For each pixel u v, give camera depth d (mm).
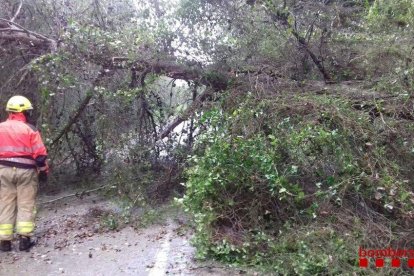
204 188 4391
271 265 3938
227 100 6016
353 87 5910
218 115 5336
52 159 6789
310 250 3826
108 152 6754
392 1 6301
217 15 6789
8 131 4906
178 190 6379
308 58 6602
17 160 4859
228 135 4938
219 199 4535
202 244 4289
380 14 6457
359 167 4477
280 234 4215
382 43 5988
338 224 4121
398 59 5766
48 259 4570
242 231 4387
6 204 4867
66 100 6883
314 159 4539
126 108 6668
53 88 6109
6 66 6809
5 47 6633
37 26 7156
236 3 6711
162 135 6797
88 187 7250
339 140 4598
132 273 4125
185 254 4492
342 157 4441
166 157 6680
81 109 6738
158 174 6539
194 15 6770
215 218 4371
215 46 6578
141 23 6840
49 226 5656
